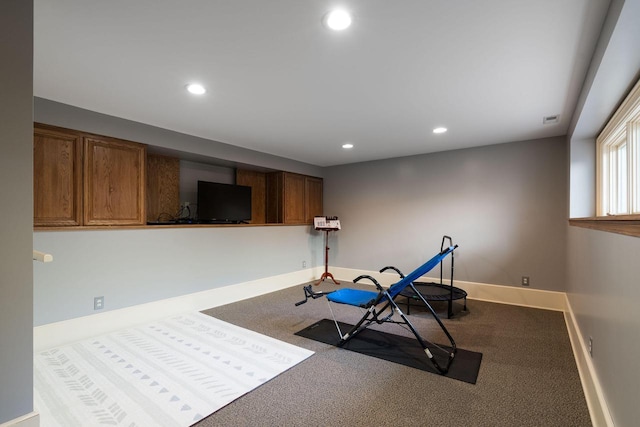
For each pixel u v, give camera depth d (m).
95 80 2.36
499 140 4.13
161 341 2.94
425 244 4.95
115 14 1.58
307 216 5.81
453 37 1.79
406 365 2.48
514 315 3.74
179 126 3.53
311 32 1.75
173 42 1.85
